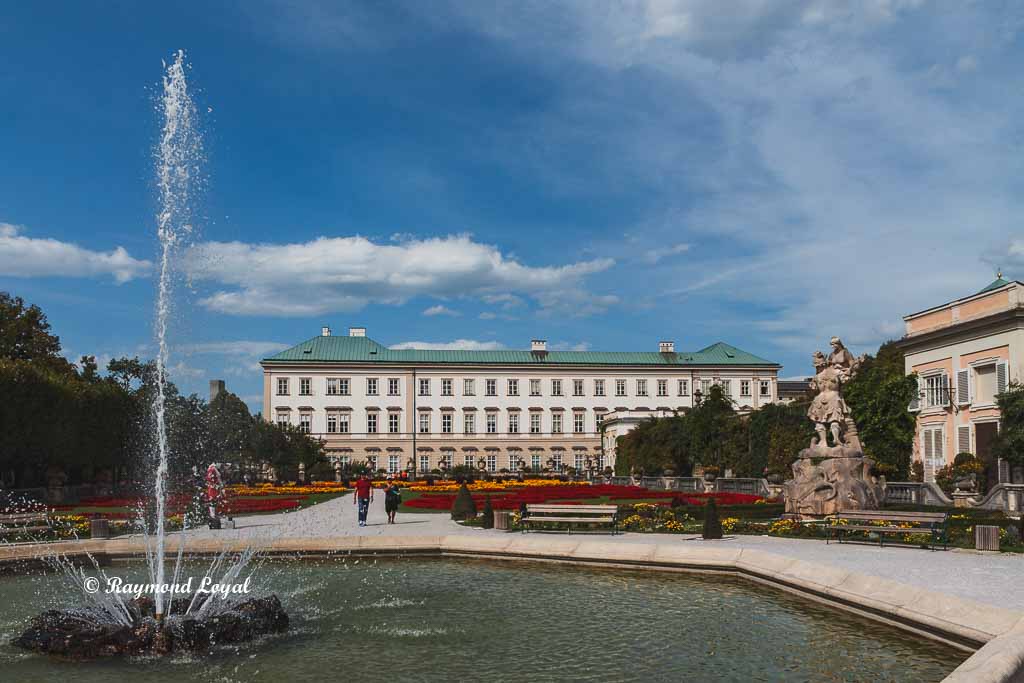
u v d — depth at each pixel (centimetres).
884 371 4562
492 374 10550
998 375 3906
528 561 2131
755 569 1783
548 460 10531
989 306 4022
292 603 1641
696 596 1650
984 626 1198
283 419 10106
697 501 3684
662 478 5634
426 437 10344
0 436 4438
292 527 2972
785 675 1127
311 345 10525
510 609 1562
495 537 2295
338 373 10250
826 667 1156
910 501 3494
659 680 1115
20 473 5012
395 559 2231
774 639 1307
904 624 1337
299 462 7700
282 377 10162
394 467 10225
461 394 10475
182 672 1187
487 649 1282
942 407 4359
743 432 5475
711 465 5772
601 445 10369
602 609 1546
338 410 10200
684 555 1923
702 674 1137
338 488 6200
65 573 2047
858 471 2748
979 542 2000
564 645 1296
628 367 10719
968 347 4169
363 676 1155
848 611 1474
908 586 1398
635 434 7306
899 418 4369
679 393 10769
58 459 5025
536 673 1155
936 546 2067
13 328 5941
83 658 1260
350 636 1375
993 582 1538
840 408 2786
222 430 7244
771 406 5166
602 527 2628
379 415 10288
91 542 2219
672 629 1381
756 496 4131
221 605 1514
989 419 3950
